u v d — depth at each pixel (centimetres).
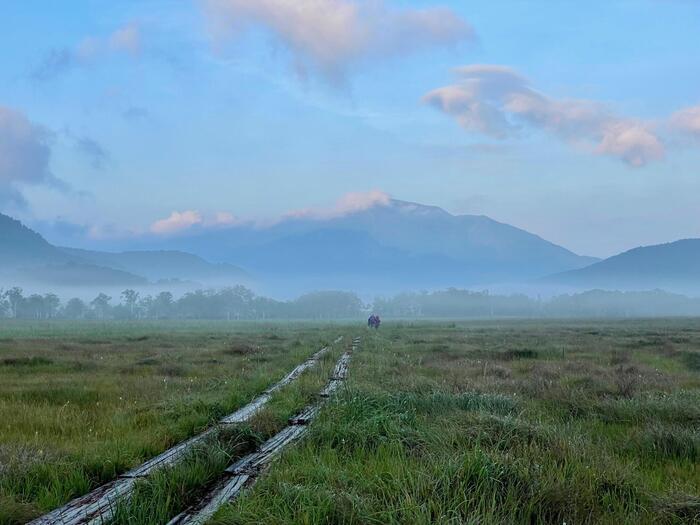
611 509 653
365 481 697
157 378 1772
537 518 609
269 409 1160
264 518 591
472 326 7662
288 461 807
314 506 611
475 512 600
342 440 905
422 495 652
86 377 1825
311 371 1931
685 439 917
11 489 713
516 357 2566
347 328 6625
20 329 7362
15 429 1051
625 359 2402
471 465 708
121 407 1281
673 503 640
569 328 6469
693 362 2300
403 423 1012
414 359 2405
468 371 1922
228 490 729
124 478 788
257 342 3716
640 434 967
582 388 1488
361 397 1192
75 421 1114
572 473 725
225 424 1037
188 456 821
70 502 689
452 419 1018
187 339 4262
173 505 672
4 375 1894
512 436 878
